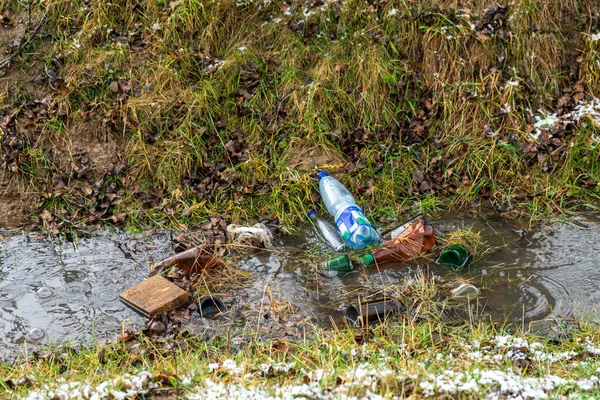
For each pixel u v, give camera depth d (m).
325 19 8.73
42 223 7.76
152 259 7.12
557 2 8.72
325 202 7.77
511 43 8.48
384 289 6.46
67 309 6.41
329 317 6.23
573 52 8.70
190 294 6.51
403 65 8.52
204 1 8.76
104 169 8.06
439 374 5.14
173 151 8.00
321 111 8.29
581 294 6.41
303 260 7.08
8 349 5.92
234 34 8.77
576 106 8.37
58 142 8.17
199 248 7.00
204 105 8.23
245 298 6.53
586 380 5.07
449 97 8.34
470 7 8.70
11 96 8.41
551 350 5.65
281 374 5.32
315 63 8.59
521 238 7.29
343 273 6.85
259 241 7.30
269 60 8.54
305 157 8.12
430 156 8.19
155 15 8.75
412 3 8.73
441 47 8.49
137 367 5.57
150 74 8.45
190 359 5.55
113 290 6.66
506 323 6.08
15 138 8.09
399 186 7.99
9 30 8.69
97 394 4.91
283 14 8.78
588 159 8.05
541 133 8.20
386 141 8.20
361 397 4.81
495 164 8.03
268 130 8.21
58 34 8.70
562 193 7.87
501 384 4.95
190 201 7.84
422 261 6.95
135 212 7.76
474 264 6.90
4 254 7.23
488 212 7.73
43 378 5.36
